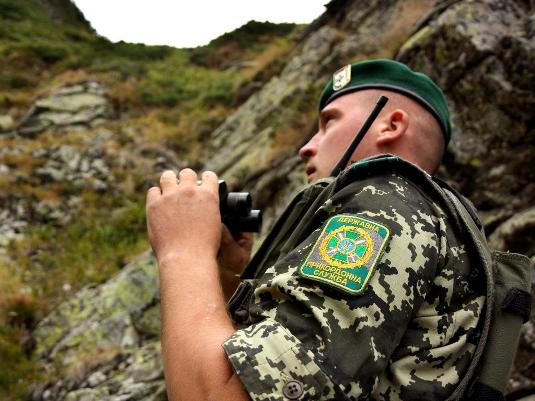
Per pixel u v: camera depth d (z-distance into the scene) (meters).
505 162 4.24
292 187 7.14
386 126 1.25
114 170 12.79
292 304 0.78
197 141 13.87
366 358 0.72
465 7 5.30
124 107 16.03
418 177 0.93
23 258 9.48
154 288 7.01
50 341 6.71
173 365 0.80
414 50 5.47
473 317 0.86
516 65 4.47
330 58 10.03
